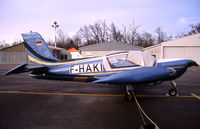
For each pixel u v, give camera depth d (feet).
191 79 29.43
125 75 14.10
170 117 10.94
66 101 15.17
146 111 12.20
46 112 12.07
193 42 69.05
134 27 140.05
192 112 11.94
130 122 10.14
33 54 18.48
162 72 14.03
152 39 147.33
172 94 17.02
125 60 15.96
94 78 16.55
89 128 9.31
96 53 83.71
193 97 16.47
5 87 22.22
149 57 15.96
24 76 34.35
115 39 148.77
